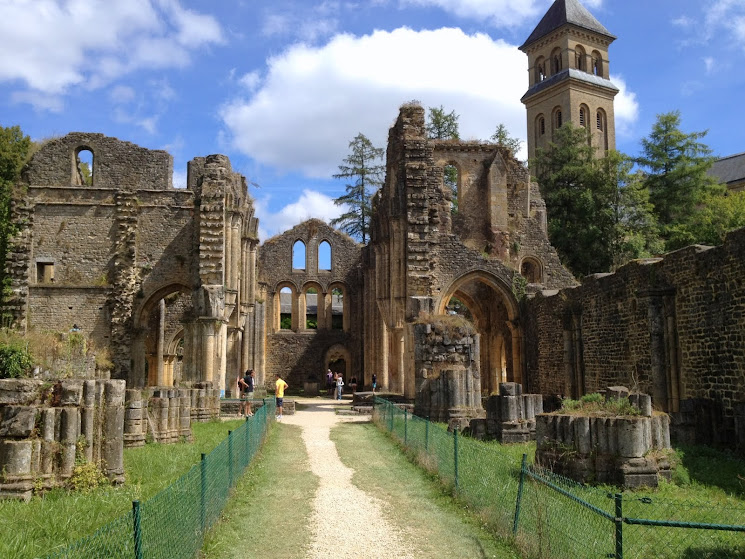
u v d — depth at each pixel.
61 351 19.55
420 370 24.22
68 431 10.49
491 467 10.23
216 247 30.41
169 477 11.85
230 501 10.74
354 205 60.41
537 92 83.19
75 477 10.41
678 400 19.73
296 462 15.48
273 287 51.19
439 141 39.66
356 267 51.84
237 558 8.25
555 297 31.23
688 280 19.28
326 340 51.22
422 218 32.59
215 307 29.78
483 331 40.41
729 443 16.47
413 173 32.91
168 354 43.47
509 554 8.40
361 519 10.18
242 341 43.62
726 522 8.71
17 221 31.78
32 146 32.97
